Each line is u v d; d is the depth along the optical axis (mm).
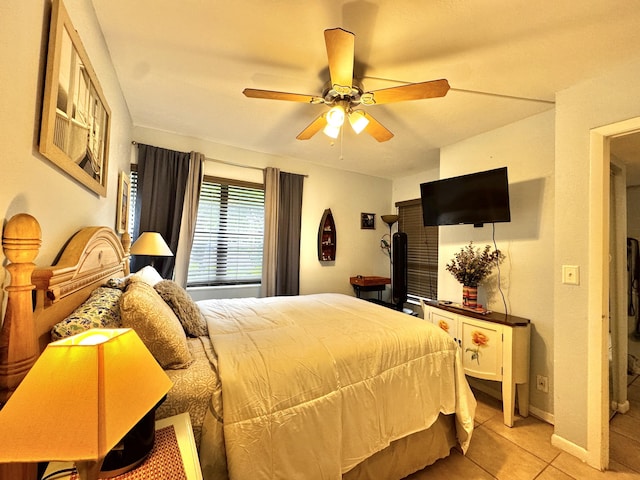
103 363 576
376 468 1441
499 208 2303
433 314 2676
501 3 1229
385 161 3709
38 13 818
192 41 1547
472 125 2492
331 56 1281
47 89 861
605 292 1674
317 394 1246
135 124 2719
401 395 1511
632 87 1586
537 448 1817
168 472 713
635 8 1235
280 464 1093
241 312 2051
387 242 4602
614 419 2145
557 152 1882
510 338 2076
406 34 1422
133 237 2752
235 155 3289
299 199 3684
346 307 2279
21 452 499
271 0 1251
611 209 2256
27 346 673
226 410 1052
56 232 1004
